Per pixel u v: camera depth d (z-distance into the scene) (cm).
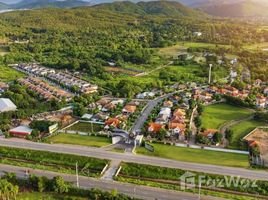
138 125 18512
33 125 17662
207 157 14588
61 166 14125
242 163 14012
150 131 17062
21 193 11856
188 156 14675
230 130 16550
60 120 18950
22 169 13762
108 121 18350
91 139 16600
